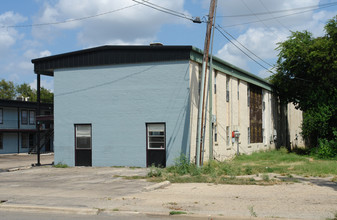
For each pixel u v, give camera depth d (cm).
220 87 2619
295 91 4056
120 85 2219
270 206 964
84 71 2308
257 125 3581
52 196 1196
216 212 904
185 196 1149
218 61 2527
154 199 1102
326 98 3516
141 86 2172
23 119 4653
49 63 2402
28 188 1402
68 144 2323
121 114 2209
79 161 2295
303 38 3772
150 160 2138
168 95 2111
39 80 2506
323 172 1780
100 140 2250
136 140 2170
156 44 2291
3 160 3353
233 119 2905
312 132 3503
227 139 2764
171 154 2083
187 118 2064
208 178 1562
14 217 925
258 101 3659
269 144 3947
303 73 3853
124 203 1047
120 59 2220
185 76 2083
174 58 2106
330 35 3572
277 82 4056
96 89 2272
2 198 1177
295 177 1622
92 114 2275
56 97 2364
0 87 7619
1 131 4291
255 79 3494
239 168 1909
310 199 1062
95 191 1291
